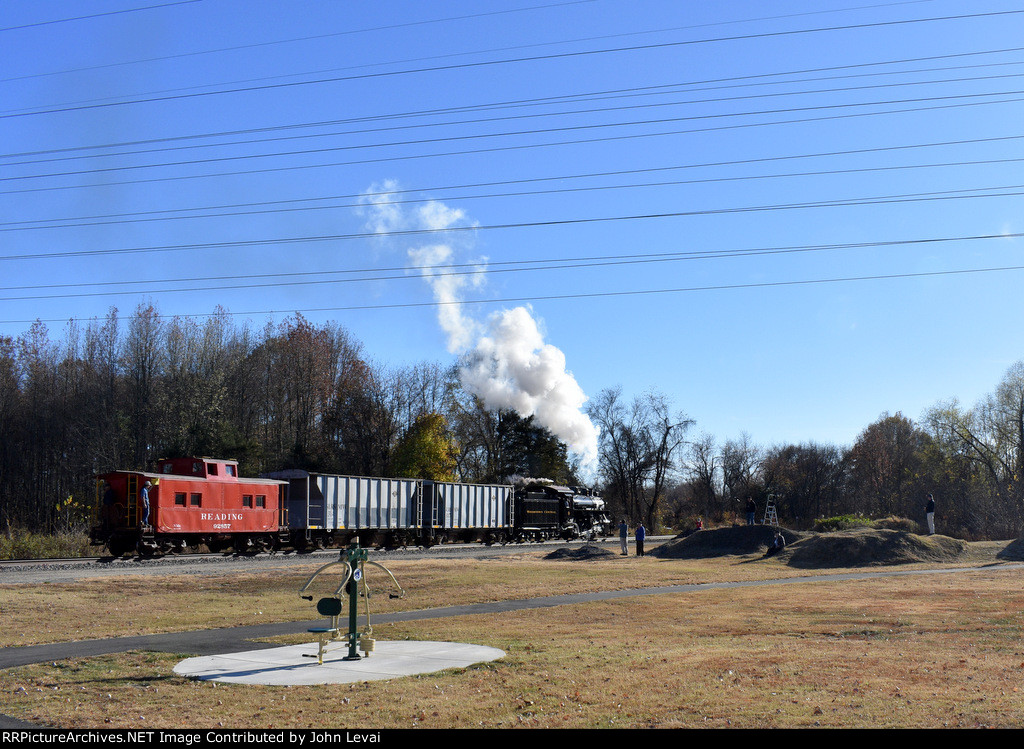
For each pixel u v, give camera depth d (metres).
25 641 14.16
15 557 35.50
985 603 18.86
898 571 30.39
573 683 10.01
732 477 100.56
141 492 32.72
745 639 13.77
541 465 82.31
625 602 19.97
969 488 65.06
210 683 10.38
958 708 8.38
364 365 73.06
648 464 90.81
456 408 75.06
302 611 18.33
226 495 36.72
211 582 24.22
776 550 35.47
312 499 41.25
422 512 48.03
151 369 62.75
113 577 24.98
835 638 13.84
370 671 11.08
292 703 9.19
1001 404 66.50
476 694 9.52
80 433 62.47
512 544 54.00
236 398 64.94
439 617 17.36
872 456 89.94
